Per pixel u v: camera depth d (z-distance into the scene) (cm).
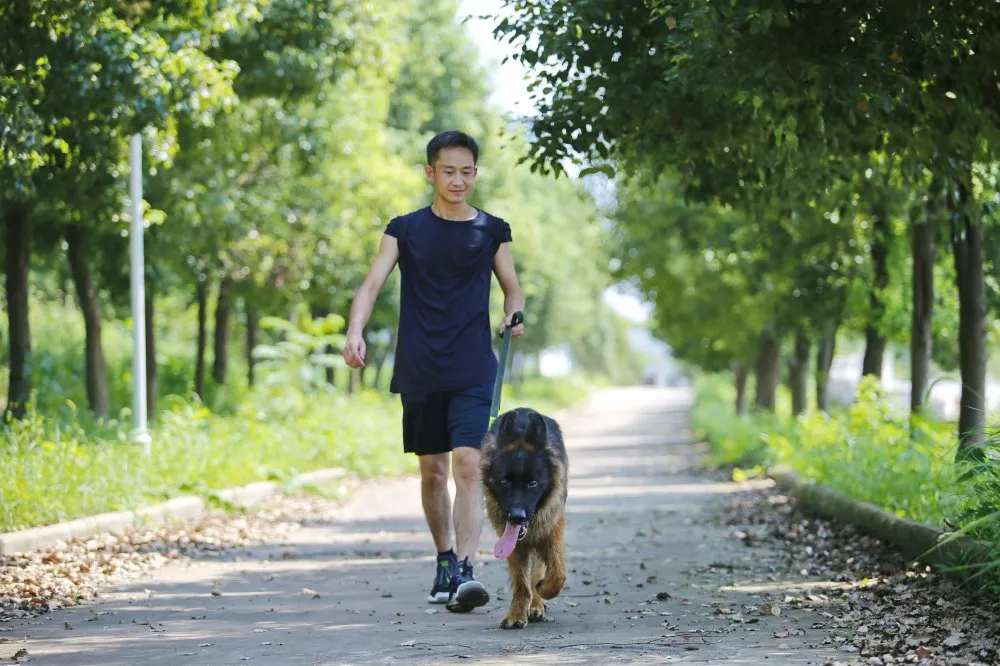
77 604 841
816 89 845
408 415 802
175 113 1337
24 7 1085
